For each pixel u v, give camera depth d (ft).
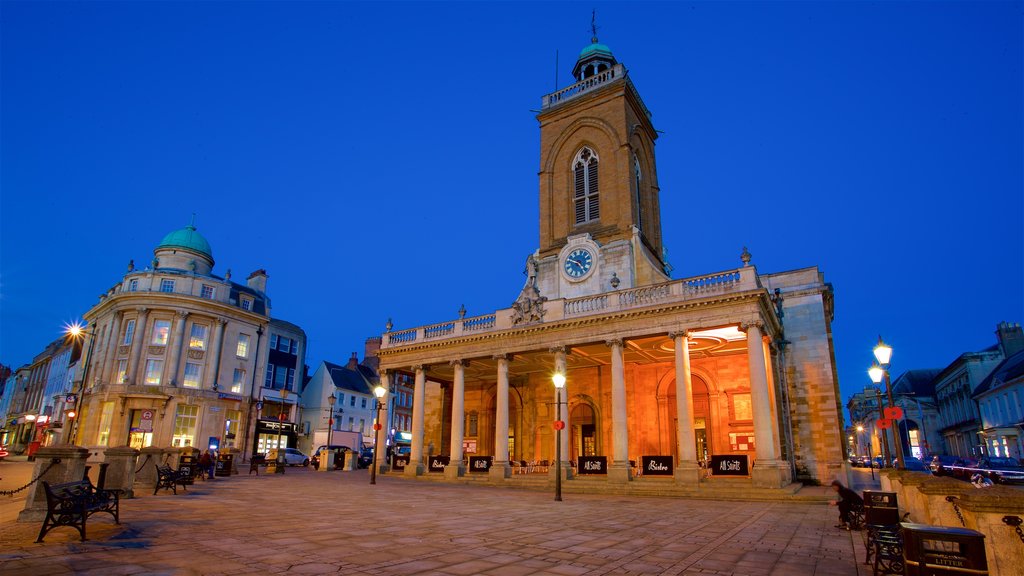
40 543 31.55
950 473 115.85
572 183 139.54
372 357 255.09
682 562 31.99
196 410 160.76
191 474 67.26
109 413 154.92
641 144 147.23
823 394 104.73
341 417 213.46
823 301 110.01
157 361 159.84
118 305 162.91
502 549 34.19
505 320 113.50
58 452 39.81
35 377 255.91
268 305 197.88
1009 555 22.31
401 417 253.65
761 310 91.30
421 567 28.45
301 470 138.51
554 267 131.13
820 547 37.63
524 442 132.26
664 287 98.43
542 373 134.21
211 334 168.35
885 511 36.47
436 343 120.26
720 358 114.32
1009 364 212.84
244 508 50.72
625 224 126.41
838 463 100.58
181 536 35.04
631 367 122.21
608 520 50.44
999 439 209.67
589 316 101.50
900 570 28.78
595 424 124.16
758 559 33.30
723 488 81.15
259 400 175.52
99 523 38.83
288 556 29.86
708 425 112.68
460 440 113.09
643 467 93.76
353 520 45.19
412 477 115.85
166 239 182.29
